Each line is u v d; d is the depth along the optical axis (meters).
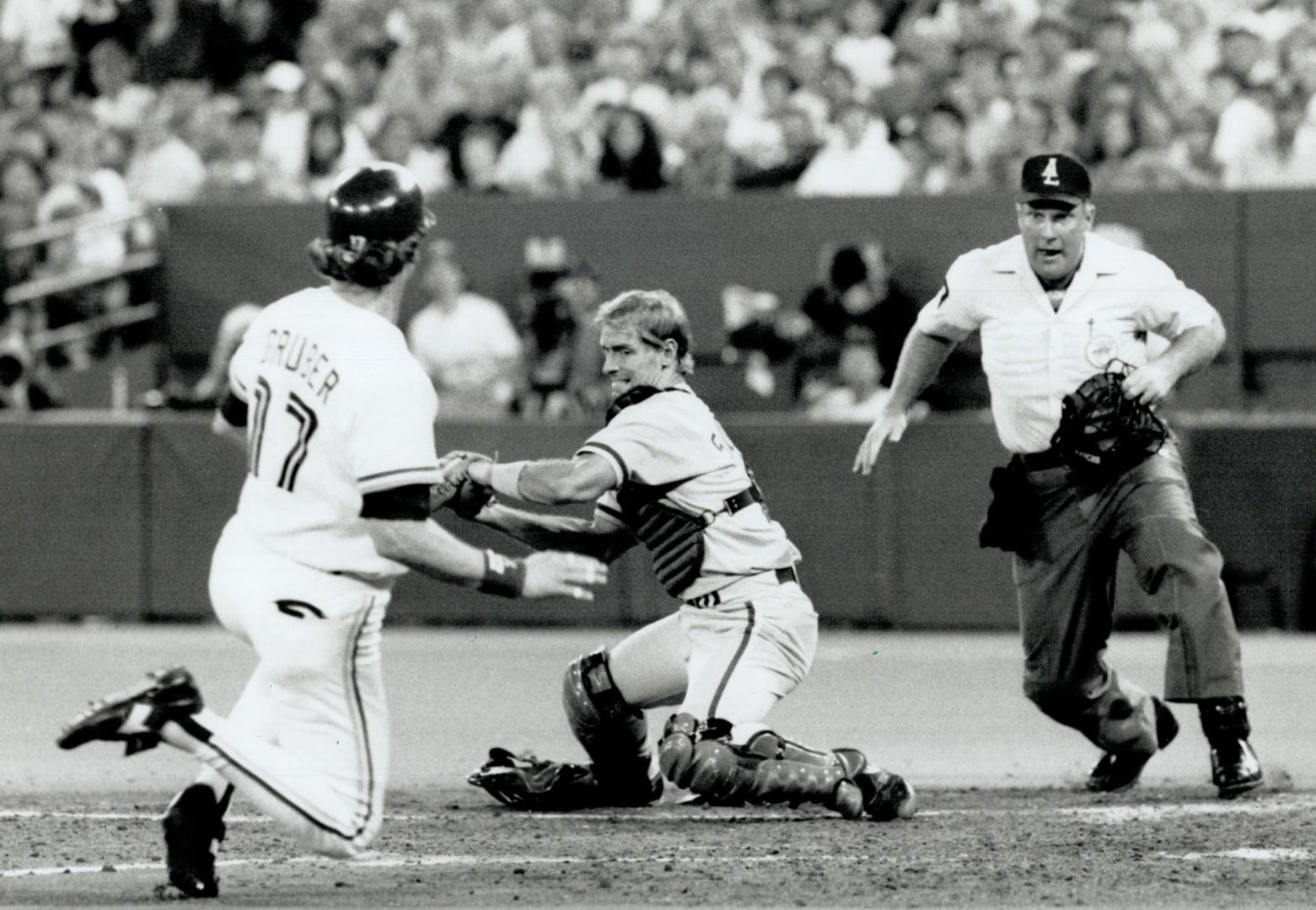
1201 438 47.06
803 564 48.41
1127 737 27.70
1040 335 27.05
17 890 19.95
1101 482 27.12
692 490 24.09
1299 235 50.28
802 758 24.45
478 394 52.09
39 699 37.59
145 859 22.03
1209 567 26.67
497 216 53.34
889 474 47.91
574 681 25.69
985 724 34.66
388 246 18.50
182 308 55.41
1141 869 21.34
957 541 47.72
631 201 52.75
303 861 21.97
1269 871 21.20
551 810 26.36
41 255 59.78
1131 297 26.89
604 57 61.19
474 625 49.62
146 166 62.91
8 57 69.94
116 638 47.38
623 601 49.19
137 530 50.19
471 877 20.89
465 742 32.66
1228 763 26.92
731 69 61.47
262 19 68.25
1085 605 27.45
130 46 69.00
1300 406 50.56
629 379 24.30
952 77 59.53
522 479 23.45
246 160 61.59
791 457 48.31
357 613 18.20
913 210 51.50
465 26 65.56
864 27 63.22
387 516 17.83
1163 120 54.78
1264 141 54.38
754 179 55.97
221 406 19.61
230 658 43.16
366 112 63.78
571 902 19.39
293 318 18.45
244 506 18.62
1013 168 53.94
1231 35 56.31
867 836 23.77
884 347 51.19
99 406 57.16
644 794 26.77
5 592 50.59
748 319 52.06
